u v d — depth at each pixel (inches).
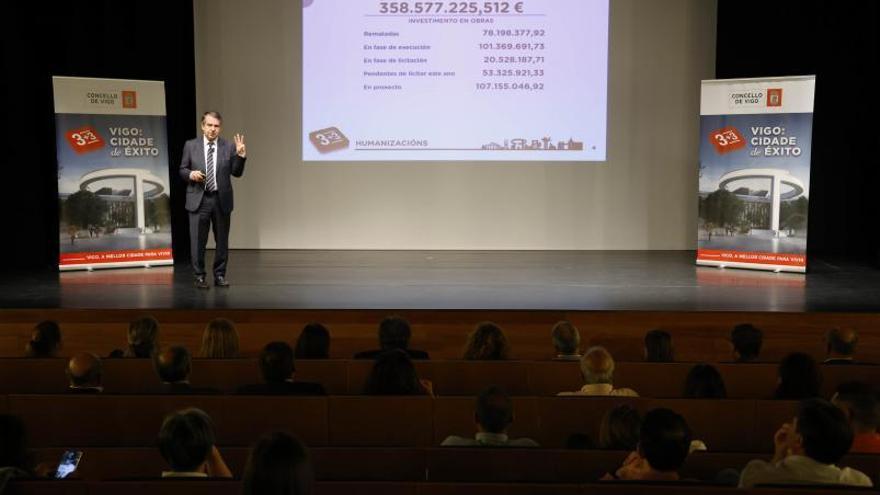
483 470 108.9
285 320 234.2
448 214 373.4
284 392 138.5
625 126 369.7
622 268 320.5
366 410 132.6
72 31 345.7
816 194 376.8
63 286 273.3
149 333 169.9
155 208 318.0
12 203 329.7
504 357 170.4
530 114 368.2
